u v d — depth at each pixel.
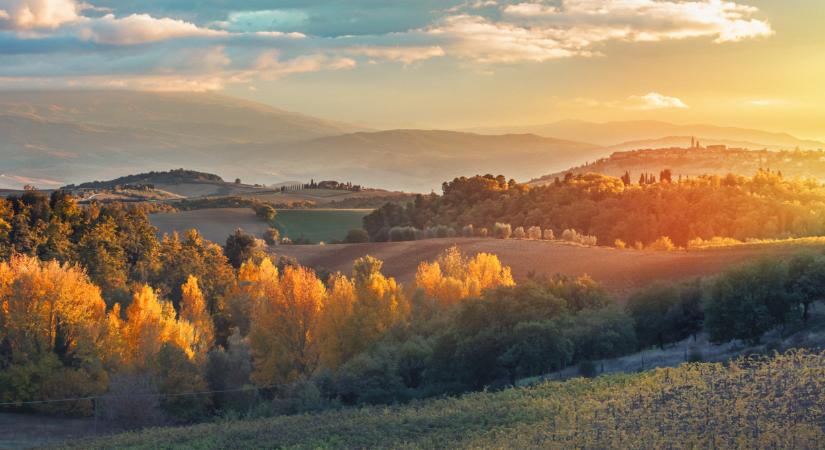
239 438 58.12
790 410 41.94
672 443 39.78
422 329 85.94
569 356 71.69
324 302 84.56
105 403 72.25
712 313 72.94
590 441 42.47
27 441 65.69
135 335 84.81
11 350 81.00
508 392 62.78
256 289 111.38
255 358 84.12
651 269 119.44
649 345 84.25
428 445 49.16
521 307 75.75
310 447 52.81
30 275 81.31
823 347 58.81
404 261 154.12
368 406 68.19
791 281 72.44
